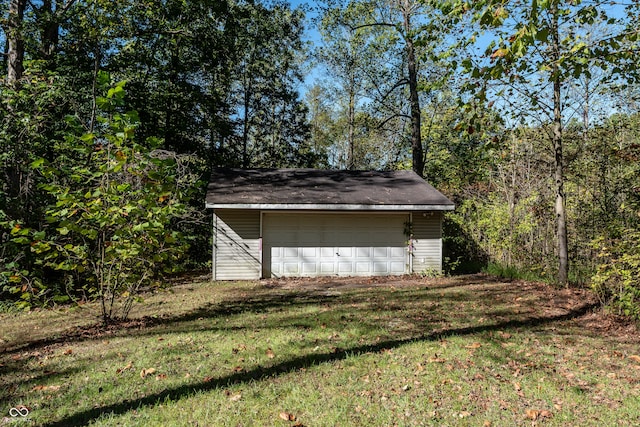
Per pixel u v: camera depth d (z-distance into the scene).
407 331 6.33
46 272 9.63
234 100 25.95
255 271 13.41
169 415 3.63
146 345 5.70
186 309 8.47
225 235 13.31
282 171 16.48
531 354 5.25
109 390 4.20
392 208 13.07
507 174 13.80
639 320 6.75
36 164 5.86
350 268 13.78
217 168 16.14
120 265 6.66
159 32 15.80
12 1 11.79
